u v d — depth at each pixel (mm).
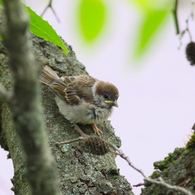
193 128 6152
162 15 4270
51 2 5812
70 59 11539
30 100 3523
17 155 8570
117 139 10102
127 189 7594
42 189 4062
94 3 4227
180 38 6969
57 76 11172
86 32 4281
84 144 7031
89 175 7734
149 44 4168
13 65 3342
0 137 10469
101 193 7305
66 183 7504
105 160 8359
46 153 3947
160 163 6250
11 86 9859
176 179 5695
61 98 10945
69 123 10570
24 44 3297
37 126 3682
